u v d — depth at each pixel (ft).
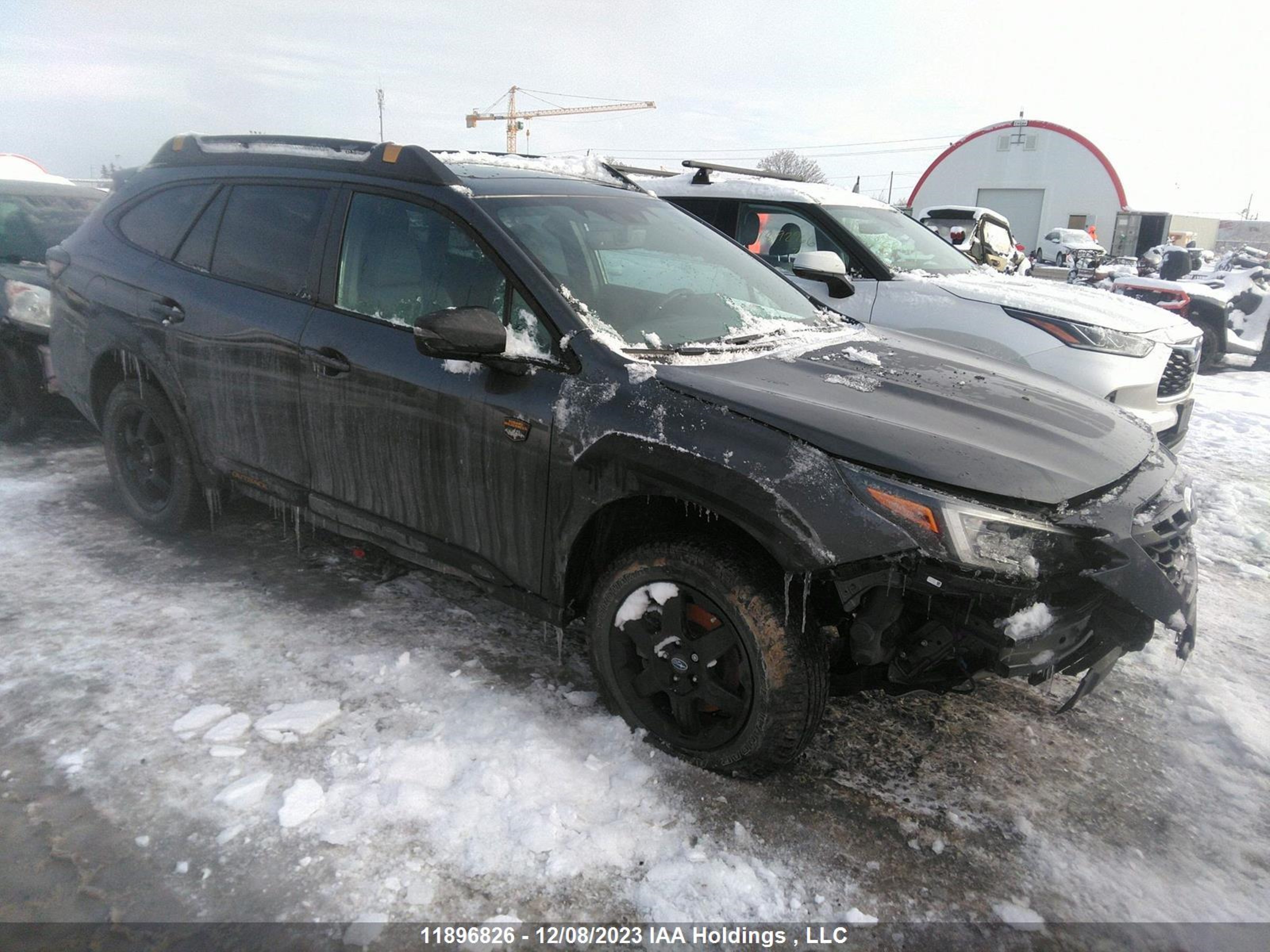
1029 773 9.03
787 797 8.41
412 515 10.16
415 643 10.80
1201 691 10.56
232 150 12.51
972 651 7.76
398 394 9.77
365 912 6.85
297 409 10.87
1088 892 7.47
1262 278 36.73
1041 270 58.44
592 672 10.29
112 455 13.74
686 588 8.33
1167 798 8.73
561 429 8.63
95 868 7.14
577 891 7.15
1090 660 8.23
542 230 9.98
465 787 8.16
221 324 11.51
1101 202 99.55
